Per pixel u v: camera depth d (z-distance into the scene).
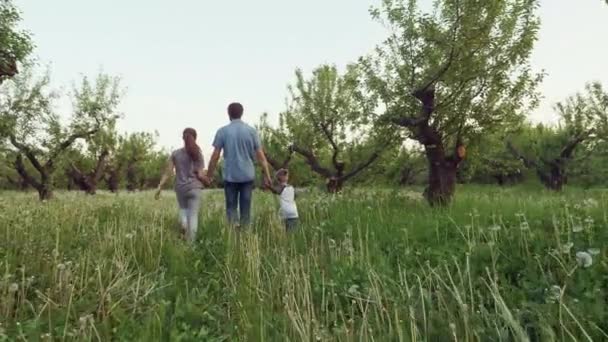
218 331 3.67
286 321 3.56
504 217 6.86
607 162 38.09
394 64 13.86
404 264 4.96
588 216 5.99
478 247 5.02
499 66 12.68
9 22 16.02
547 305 3.30
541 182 42.28
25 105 31.80
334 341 3.22
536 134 41.16
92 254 5.66
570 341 2.93
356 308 3.93
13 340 3.24
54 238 6.65
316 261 5.19
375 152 17.47
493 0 12.39
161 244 6.20
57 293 4.30
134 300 4.20
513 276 4.44
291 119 27.50
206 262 6.02
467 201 10.52
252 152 8.42
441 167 12.73
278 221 7.95
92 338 3.39
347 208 9.77
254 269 4.92
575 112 39.38
